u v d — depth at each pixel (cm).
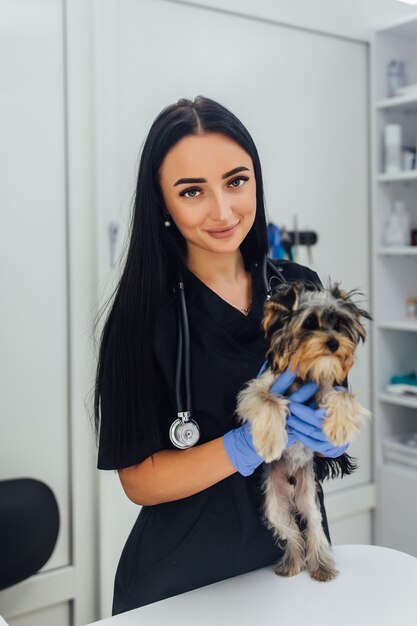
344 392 83
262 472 94
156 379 95
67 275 195
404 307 260
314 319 80
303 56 233
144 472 92
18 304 188
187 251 99
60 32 188
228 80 217
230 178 86
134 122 200
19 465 192
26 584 192
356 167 251
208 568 98
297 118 233
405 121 254
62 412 198
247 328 98
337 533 248
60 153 191
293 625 80
